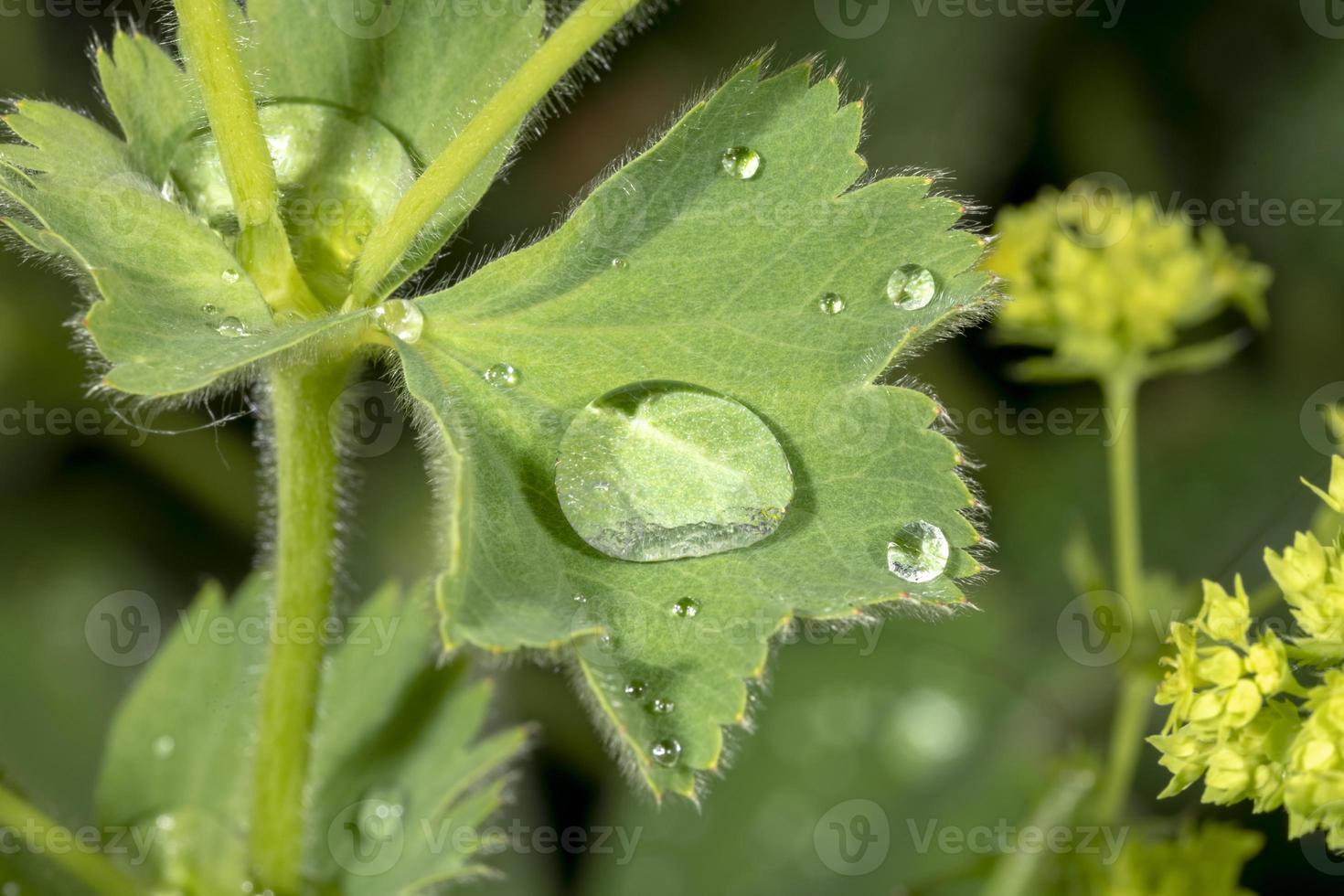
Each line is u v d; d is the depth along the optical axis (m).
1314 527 0.18
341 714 0.20
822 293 0.18
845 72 0.26
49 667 0.23
